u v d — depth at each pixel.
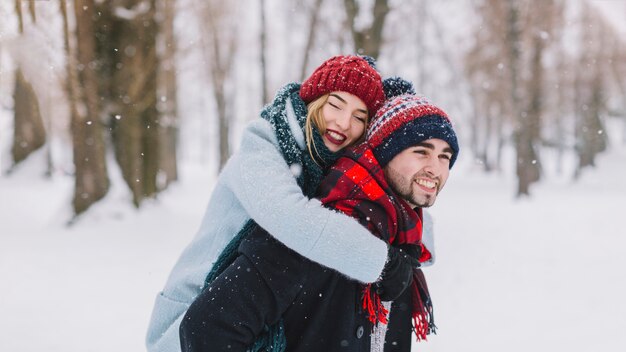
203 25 24.53
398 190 1.47
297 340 1.39
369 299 1.41
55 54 8.12
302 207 1.31
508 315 5.04
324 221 1.28
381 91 1.62
